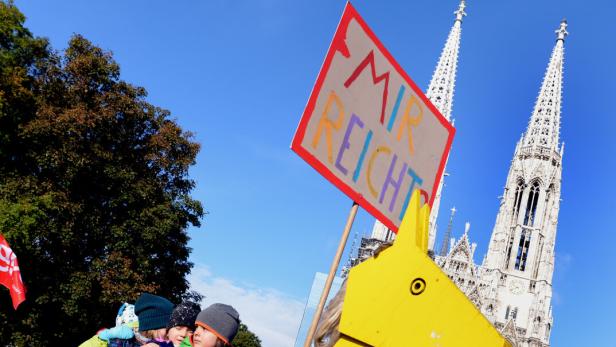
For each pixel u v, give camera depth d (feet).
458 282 332.60
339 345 11.92
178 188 107.65
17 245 79.36
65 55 98.48
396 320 11.60
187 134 108.27
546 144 360.48
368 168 21.33
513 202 354.13
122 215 96.73
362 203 21.06
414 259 11.82
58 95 94.79
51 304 88.84
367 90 21.44
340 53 20.61
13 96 88.94
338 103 20.52
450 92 367.86
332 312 12.70
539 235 344.08
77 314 88.43
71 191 92.07
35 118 91.20
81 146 91.09
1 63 90.58
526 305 331.16
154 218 96.94
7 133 87.92
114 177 93.81
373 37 21.62
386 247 12.25
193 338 18.24
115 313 93.81
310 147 19.76
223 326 17.89
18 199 84.07
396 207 22.39
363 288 12.00
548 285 333.21
